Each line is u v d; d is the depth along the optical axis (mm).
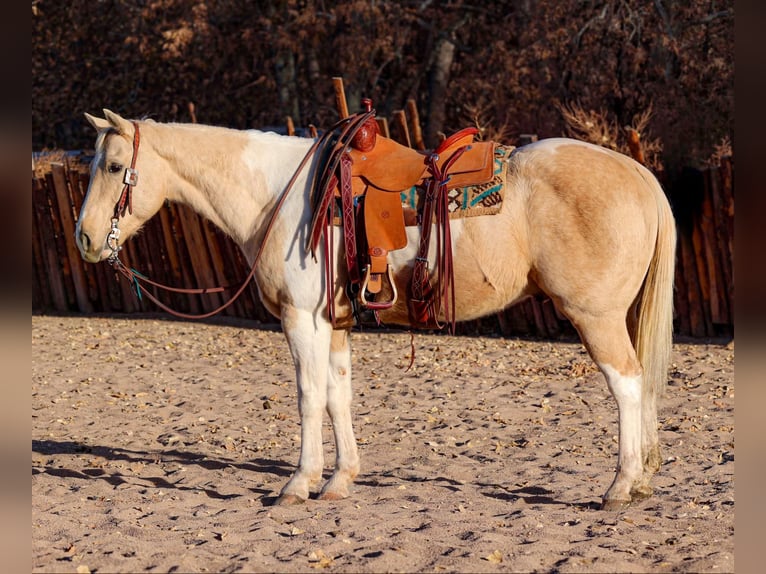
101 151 7449
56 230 20203
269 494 7562
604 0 26062
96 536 6457
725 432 9328
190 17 31625
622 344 6805
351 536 6383
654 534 6312
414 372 12828
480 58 30625
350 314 7242
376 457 8859
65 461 8883
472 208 6812
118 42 36500
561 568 5648
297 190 7223
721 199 14250
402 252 6980
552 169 6789
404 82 33250
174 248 19188
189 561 5867
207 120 34844
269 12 31906
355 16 30391
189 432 10086
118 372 13438
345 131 7145
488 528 6465
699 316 14688
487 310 7098
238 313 18688
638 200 6777
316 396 7227
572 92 26000
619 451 6957
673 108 23266
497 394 11391
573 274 6711
